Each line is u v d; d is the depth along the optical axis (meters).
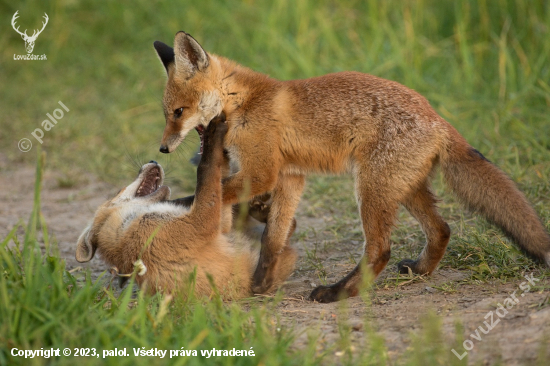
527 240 8.36
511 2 19.14
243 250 9.52
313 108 9.40
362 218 9.05
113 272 8.70
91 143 18.52
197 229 8.85
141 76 23.31
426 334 6.37
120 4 26.48
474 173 8.79
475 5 20.02
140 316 6.70
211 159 9.01
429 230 9.48
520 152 14.46
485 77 18.31
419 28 20.22
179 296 7.90
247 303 8.84
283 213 9.67
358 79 9.56
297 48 20.50
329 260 10.77
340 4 22.31
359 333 7.03
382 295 8.69
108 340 6.20
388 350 6.53
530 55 17.52
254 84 9.73
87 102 22.06
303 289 9.45
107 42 25.95
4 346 6.27
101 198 15.01
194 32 23.77
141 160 16.19
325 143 9.37
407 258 10.39
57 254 8.05
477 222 11.20
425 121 9.00
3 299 6.53
